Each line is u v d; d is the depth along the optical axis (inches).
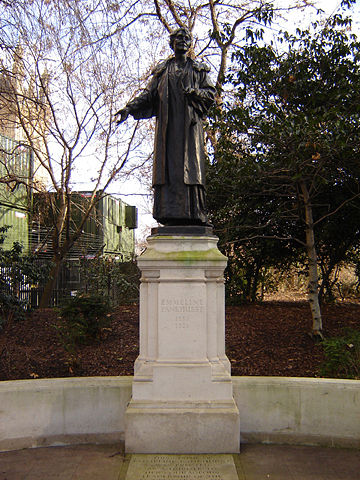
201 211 190.4
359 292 550.9
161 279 175.8
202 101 190.2
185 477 146.5
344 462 160.9
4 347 289.6
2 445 172.4
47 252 644.7
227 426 165.2
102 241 744.3
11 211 602.5
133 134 545.0
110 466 155.8
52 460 161.6
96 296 330.6
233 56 358.0
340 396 178.5
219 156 344.5
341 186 389.1
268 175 324.8
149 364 174.7
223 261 177.8
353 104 299.9
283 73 346.6
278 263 530.0
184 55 193.9
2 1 395.2
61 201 537.3
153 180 190.7
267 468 154.7
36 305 485.4
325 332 348.2
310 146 277.4
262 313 419.2
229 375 173.6
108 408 181.3
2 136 583.2
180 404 168.4
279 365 276.2
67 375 255.9
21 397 176.6
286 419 180.5
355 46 347.9
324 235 408.8
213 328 178.1
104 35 470.0
